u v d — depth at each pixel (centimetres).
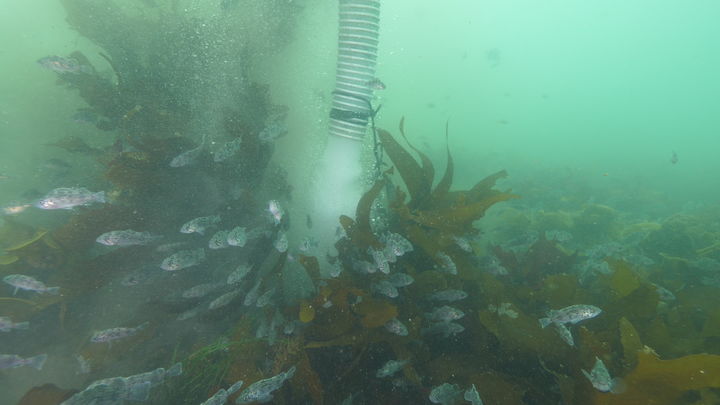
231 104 425
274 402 236
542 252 423
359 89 448
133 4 542
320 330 265
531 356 256
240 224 367
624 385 190
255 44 491
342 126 445
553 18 9769
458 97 6594
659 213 1138
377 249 288
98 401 208
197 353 273
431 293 289
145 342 308
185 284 339
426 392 244
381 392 252
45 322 313
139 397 217
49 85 594
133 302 325
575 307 244
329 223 421
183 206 349
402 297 293
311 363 264
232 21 482
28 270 333
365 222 301
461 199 324
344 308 263
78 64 405
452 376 256
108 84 422
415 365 265
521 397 229
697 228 684
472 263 363
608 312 284
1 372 284
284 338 266
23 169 501
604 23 9612
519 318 268
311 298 285
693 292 351
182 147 347
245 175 370
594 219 700
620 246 488
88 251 337
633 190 1372
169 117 395
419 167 365
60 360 298
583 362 226
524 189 1088
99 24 485
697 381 176
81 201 308
